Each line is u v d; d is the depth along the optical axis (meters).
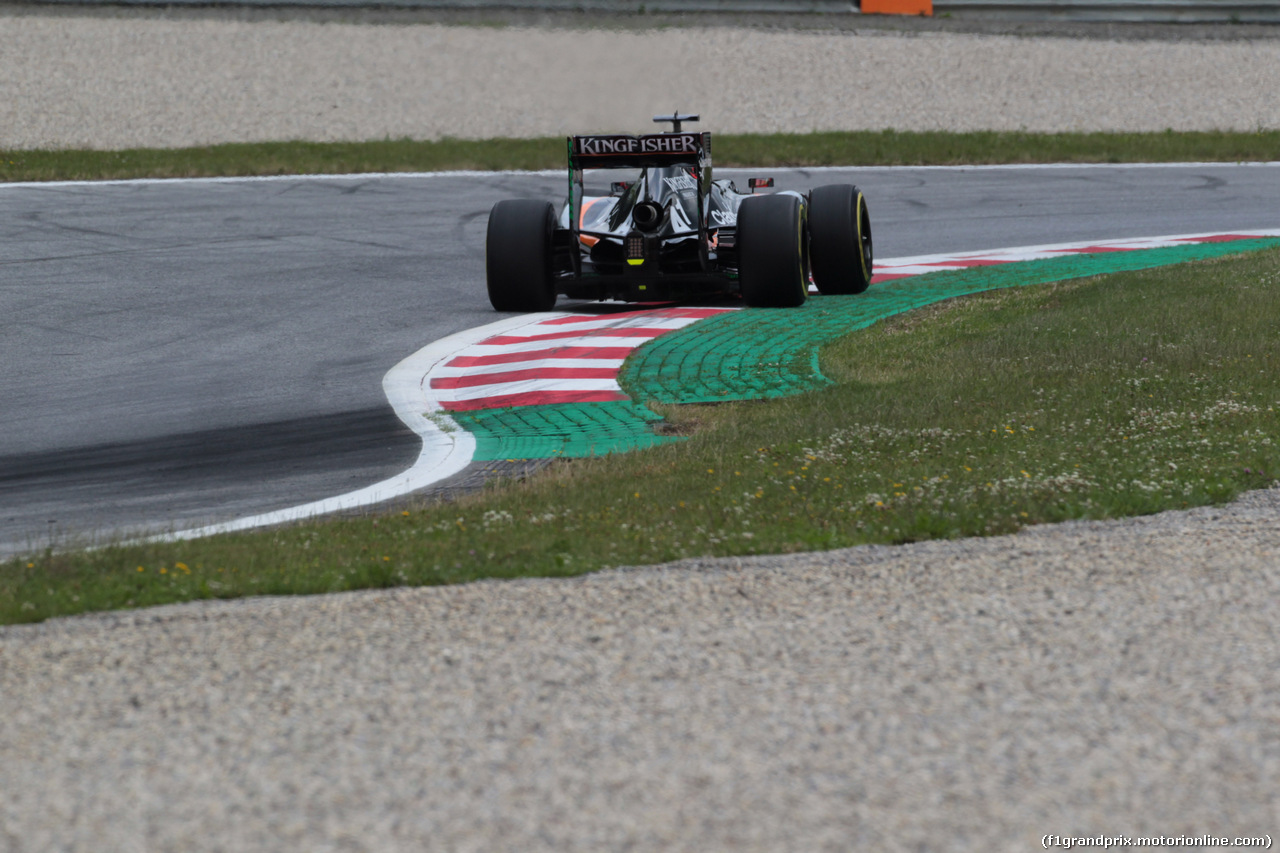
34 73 122.62
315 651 17.39
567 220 54.12
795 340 45.31
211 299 55.53
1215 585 19.20
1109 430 30.19
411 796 13.16
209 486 30.97
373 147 101.38
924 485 25.61
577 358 43.84
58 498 30.17
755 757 13.90
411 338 48.31
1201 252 62.00
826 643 17.28
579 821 12.59
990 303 49.81
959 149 100.75
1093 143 102.94
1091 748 13.95
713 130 112.12
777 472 27.52
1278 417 30.58
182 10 140.25
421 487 30.36
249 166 93.12
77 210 78.00
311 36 136.12
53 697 15.95
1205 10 147.75
